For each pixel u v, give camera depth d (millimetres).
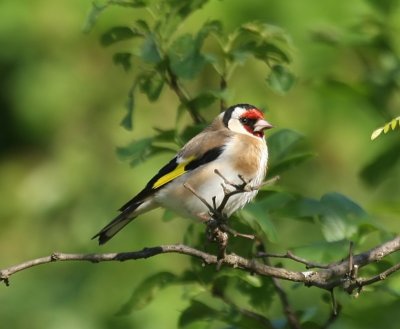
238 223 8383
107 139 15336
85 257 6887
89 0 15492
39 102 15422
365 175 10914
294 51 8797
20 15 15453
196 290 8398
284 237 14047
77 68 15547
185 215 8969
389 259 8273
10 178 15586
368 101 10578
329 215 8203
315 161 15164
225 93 8500
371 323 8367
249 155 9055
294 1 14688
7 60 15492
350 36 10930
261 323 8195
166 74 8664
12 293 14680
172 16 8594
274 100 14977
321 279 7508
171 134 8633
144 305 8391
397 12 11180
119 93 15523
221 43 8711
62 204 15156
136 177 14906
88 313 14391
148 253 7000
